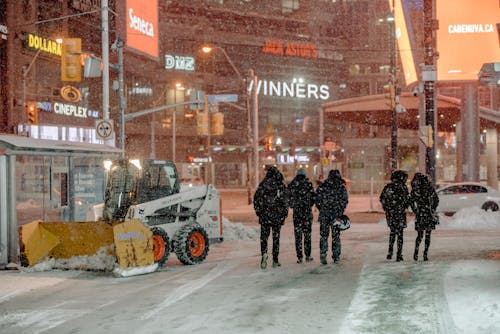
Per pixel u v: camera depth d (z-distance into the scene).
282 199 11.69
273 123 88.19
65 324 7.89
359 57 94.38
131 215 13.20
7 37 43.12
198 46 82.25
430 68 24.56
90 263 12.79
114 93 63.16
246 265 12.84
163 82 78.12
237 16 86.38
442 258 12.40
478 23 35.53
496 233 19.72
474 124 37.19
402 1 37.41
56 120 49.09
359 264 11.91
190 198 14.39
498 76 12.95
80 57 22.06
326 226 12.02
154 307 8.62
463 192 27.28
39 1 47.31
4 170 14.00
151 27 65.25
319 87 92.81
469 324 6.60
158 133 75.38
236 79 85.31
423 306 7.61
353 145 64.81
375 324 6.88
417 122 51.94
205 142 80.06
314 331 6.77
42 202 15.20
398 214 12.11
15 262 13.99
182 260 13.79
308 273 10.91
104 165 17.89
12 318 8.45
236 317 7.63
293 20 90.62
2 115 43.28
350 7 94.81
